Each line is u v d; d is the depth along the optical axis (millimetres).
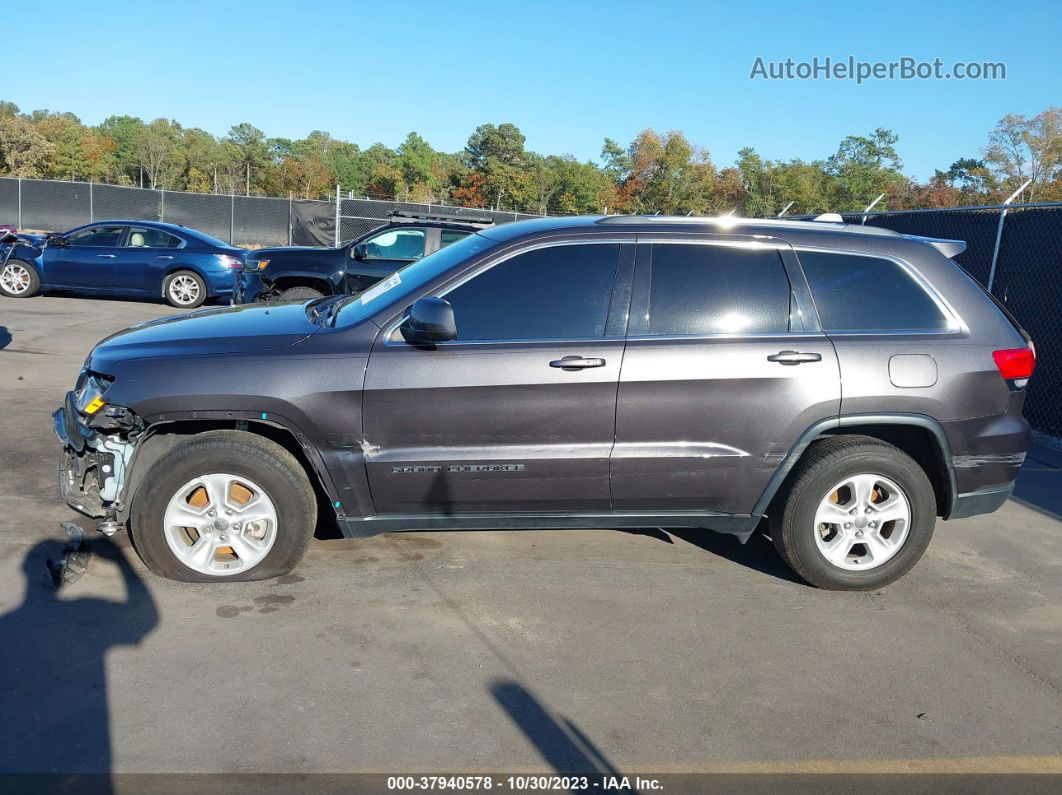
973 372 4320
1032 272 8297
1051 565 4996
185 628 3764
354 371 4055
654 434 4191
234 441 4078
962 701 3490
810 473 4301
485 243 4438
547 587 4383
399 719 3178
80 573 4188
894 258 4434
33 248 14430
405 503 4223
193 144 92375
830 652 3846
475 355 4090
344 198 21969
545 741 3094
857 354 4246
